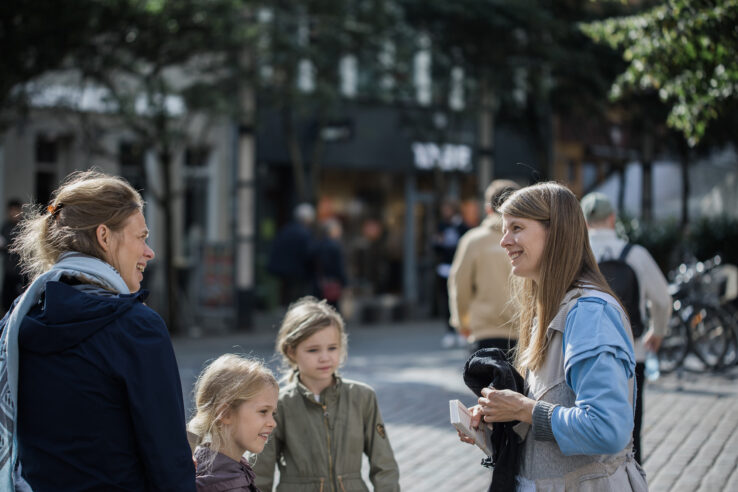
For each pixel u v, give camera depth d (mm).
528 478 2752
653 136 20031
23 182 17469
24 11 12180
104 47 14234
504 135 24672
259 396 3055
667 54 6602
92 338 2354
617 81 7191
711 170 20312
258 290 19875
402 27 19109
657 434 6984
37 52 12828
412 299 23078
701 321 10500
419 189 23422
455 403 2787
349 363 11852
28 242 2572
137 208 2580
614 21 7074
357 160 21906
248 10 16516
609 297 2713
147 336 2387
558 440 2551
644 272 5125
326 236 14141
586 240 2820
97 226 2508
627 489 2703
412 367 11375
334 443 3863
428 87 21406
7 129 14719
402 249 23141
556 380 2715
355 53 18844
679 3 6352
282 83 17781
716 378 10078
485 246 6027
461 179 24203
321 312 3918
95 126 15844
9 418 2324
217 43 15359
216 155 20000
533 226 2789
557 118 24469
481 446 2822
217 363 3141
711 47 6297
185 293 18438
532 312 2947
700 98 6637
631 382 2682
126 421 2355
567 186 2961
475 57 19656
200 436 3088
